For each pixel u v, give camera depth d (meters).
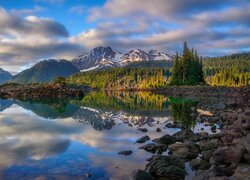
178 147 20.36
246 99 53.31
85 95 117.44
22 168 16.62
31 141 24.47
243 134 21.45
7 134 27.91
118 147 21.95
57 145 22.84
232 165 15.28
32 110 52.31
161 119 38.94
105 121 37.31
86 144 23.14
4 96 102.69
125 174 15.47
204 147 20.00
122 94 127.06
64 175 15.34
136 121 37.19
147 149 20.98
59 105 63.91
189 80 120.31
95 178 14.84
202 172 14.34
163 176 15.09
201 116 39.62
